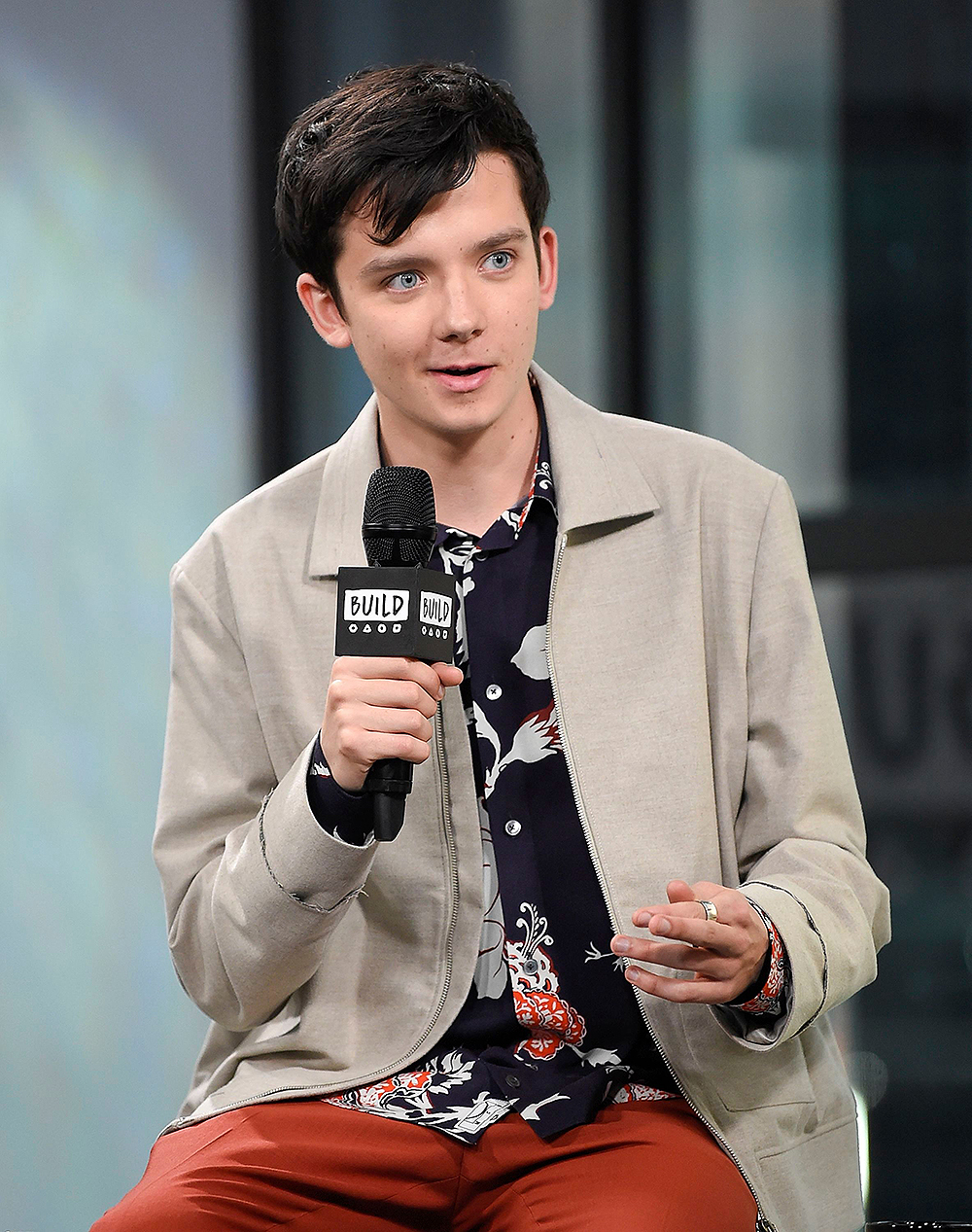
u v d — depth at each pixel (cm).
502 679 562
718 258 1327
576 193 1327
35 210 1310
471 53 1323
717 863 543
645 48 1327
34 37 1309
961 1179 1216
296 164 561
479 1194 518
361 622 484
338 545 581
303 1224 509
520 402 582
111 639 1307
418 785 556
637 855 539
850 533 1294
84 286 1309
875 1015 1321
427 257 531
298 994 579
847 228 1312
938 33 1296
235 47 1307
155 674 1302
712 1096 526
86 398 1309
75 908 1304
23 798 1309
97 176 1307
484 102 539
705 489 576
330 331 590
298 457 1332
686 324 1330
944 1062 1301
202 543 610
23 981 1307
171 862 582
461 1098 528
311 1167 513
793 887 516
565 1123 517
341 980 564
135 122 1307
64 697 1309
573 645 558
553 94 1326
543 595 571
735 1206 496
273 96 1321
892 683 1323
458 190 530
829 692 562
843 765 560
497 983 548
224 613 597
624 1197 486
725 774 555
